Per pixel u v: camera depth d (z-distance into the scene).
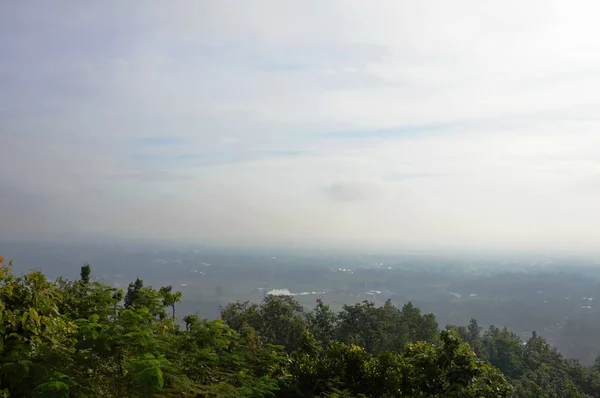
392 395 9.75
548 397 30.59
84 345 5.54
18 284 5.62
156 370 5.28
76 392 5.00
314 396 10.12
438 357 9.79
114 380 5.55
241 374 8.19
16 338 5.16
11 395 4.72
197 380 7.28
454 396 8.84
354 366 10.68
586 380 36.19
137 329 6.18
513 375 37.09
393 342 27.84
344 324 26.12
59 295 6.30
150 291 10.45
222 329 8.84
